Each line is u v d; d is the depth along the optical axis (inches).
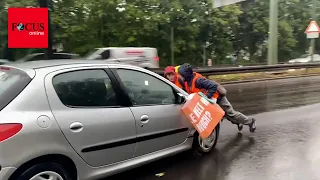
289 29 1259.8
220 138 245.9
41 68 139.2
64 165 136.3
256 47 1304.1
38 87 131.0
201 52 1133.7
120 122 151.6
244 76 693.9
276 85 601.3
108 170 150.3
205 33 1111.6
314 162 195.3
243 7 1237.1
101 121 144.4
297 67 806.5
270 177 173.9
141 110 163.3
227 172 181.0
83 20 908.6
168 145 179.5
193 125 188.1
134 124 157.9
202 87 210.5
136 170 183.8
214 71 656.4
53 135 128.2
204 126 186.7
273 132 262.4
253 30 1234.6
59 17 858.1
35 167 124.5
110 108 150.8
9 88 128.8
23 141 120.1
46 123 127.0
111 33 947.3
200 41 1111.6
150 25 936.3
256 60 1300.4
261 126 282.8
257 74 723.4
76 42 912.3
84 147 138.6
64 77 141.3
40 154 124.3
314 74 809.5
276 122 297.7
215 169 185.3
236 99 437.7
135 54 725.9
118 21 939.3
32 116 124.6
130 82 165.8
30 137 121.8
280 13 1298.0
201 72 631.8
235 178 173.2
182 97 187.2
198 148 204.2
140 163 164.1
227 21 1096.2
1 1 767.7
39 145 124.1
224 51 1167.6
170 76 217.6
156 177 174.6
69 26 879.7
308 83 631.8
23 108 124.4
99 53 725.3
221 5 722.2
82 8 891.4
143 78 172.2
